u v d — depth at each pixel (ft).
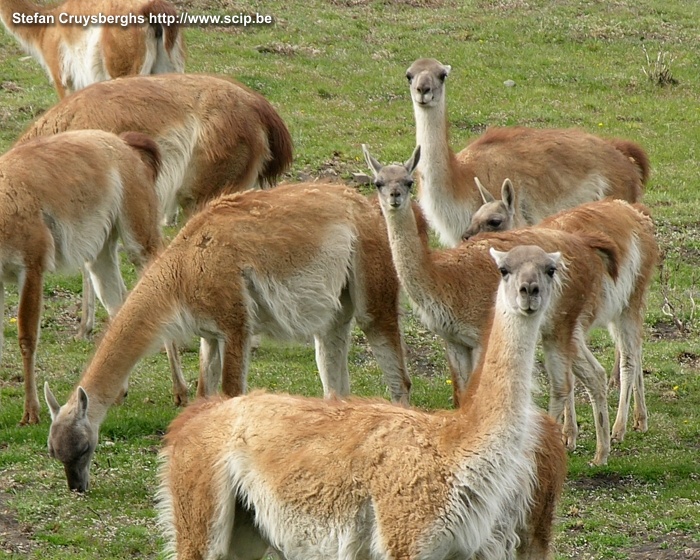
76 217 87.10
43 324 104.06
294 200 78.18
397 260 75.00
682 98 175.94
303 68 173.58
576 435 83.20
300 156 141.08
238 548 57.00
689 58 192.03
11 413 84.79
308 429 52.47
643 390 87.30
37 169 85.66
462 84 172.35
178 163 99.14
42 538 66.49
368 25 196.24
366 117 157.28
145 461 77.77
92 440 73.10
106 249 91.61
